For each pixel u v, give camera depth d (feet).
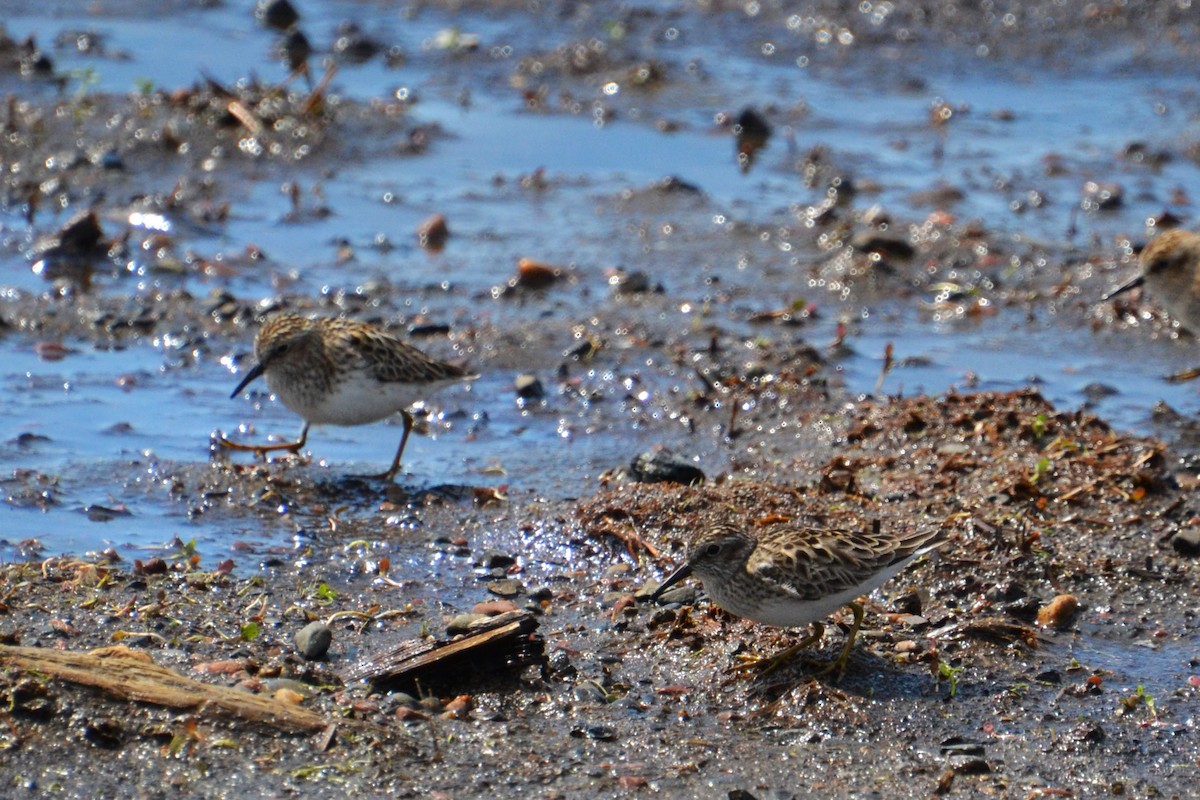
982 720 33.35
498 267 66.08
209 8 104.47
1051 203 75.25
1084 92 92.89
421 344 57.62
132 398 51.93
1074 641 37.19
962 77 94.89
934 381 55.93
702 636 36.58
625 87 90.74
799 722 33.04
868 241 67.67
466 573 40.16
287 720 31.60
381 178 76.33
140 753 30.53
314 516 43.50
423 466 47.78
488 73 92.58
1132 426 51.88
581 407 53.16
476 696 33.68
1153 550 41.86
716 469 47.85
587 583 39.75
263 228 68.90
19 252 64.08
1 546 40.34
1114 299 64.39
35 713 30.94
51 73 84.64
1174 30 101.19
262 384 54.08
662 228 71.26
